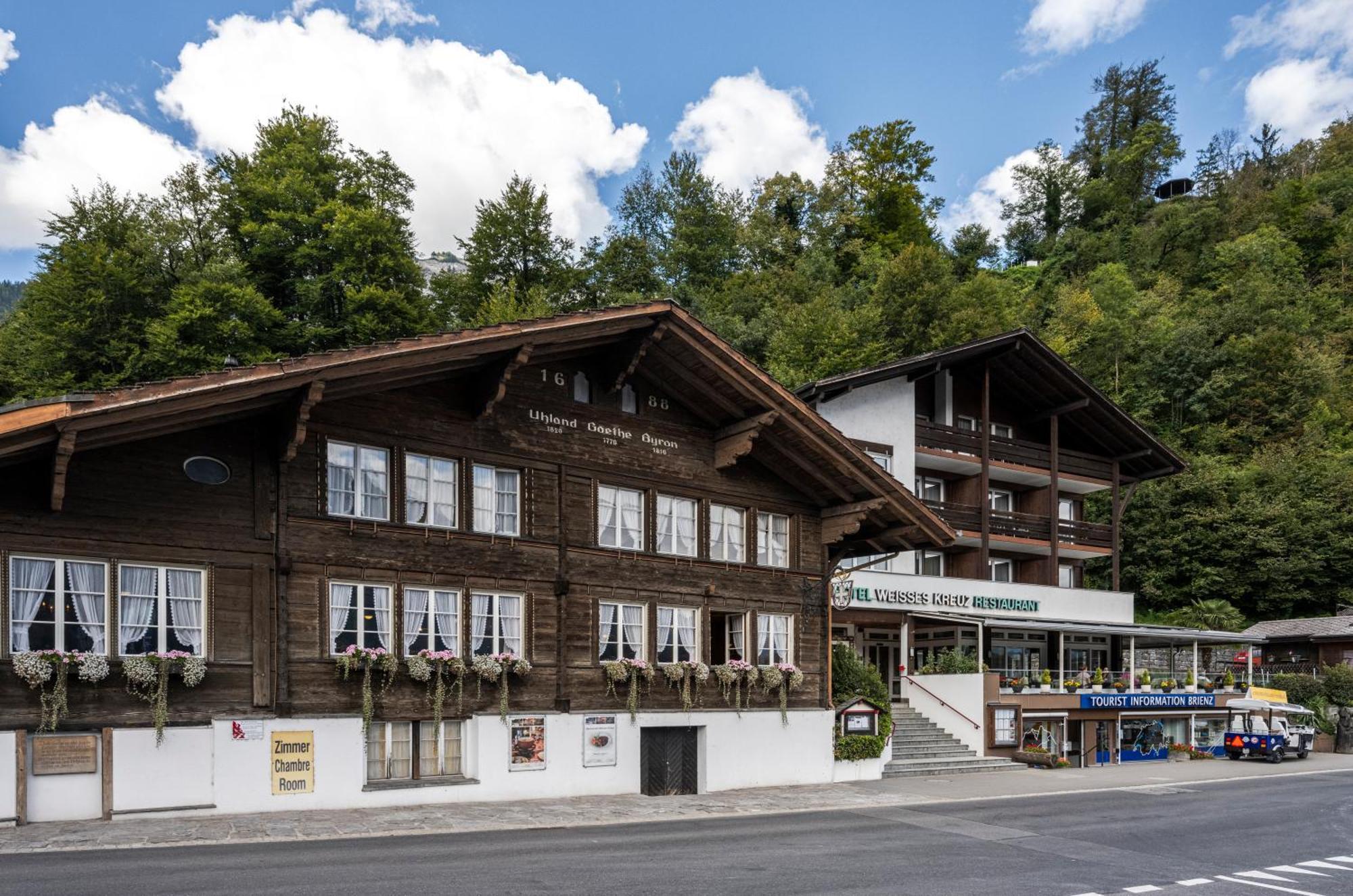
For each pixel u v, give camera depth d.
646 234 71.06
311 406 15.65
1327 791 24.91
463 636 18.34
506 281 50.06
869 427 35.09
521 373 19.81
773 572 23.80
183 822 14.46
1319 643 44.16
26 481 14.07
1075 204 93.25
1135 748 34.12
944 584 35.22
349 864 11.93
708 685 22.11
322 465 16.88
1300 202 88.69
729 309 58.00
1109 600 41.25
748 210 74.75
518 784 18.67
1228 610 49.53
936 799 21.48
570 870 12.20
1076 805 21.22
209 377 14.49
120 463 14.89
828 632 24.78
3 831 13.26
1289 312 68.81
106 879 10.63
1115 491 43.59
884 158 76.62
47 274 36.72
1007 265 92.12
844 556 25.64
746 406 22.19
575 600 20.06
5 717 13.62
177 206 41.56
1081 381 39.97
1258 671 45.81
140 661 14.56
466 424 18.84
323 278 39.41
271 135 43.09
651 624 21.25
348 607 17.09
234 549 15.83
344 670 16.62
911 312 54.81
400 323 40.47
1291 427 60.38
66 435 13.23
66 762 14.09
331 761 16.41
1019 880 12.82
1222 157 112.69
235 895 10.09
